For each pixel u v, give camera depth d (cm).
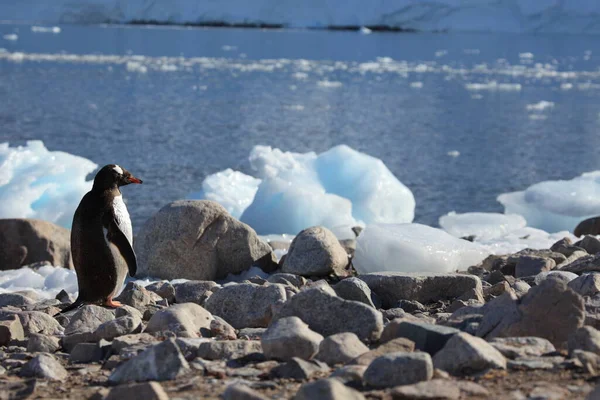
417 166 7069
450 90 13550
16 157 4253
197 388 989
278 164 4672
